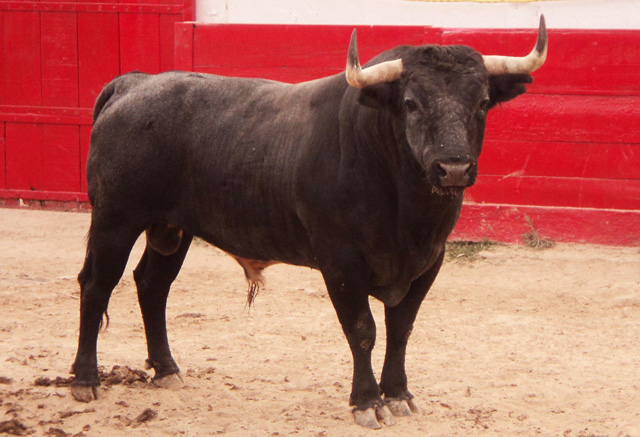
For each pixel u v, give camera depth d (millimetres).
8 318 8125
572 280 9562
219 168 5871
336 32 11312
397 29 11141
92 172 6238
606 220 10703
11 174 13422
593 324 8203
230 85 6129
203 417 5762
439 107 4926
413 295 5789
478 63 5109
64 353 7039
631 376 6746
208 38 11594
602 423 5738
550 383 6582
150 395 6113
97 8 12859
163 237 6363
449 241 10961
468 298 9070
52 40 13055
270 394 6254
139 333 7863
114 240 6152
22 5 13008
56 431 5406
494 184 11125
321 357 7184
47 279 9641
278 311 8578
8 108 13273
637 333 7906
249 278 6352
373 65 5281
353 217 5406
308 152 5551
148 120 6039
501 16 11172
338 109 5508
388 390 5863
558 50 10773
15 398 5883
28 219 12586
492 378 6703
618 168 10844
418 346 7551
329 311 8609
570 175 10961
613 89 10734
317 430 5496
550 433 5543
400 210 5371
